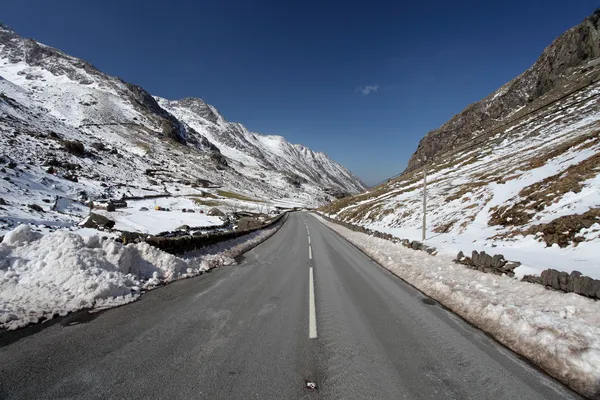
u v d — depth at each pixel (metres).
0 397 2.43
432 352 3.78
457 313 5.53
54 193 29.09
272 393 2.73
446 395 2.83
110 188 45.22
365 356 3.61
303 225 35.94
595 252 7.36
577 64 64.06
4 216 12.77
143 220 25.31
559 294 5.23
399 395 2.80
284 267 9.90
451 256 10.11
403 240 14.66
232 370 3.12
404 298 6.50
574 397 2.90
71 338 3.62
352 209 47.50
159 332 3.99
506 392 2.92
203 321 4.53
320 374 3.13
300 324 4.64
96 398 2.51
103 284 5.28
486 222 14.44
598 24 62.47
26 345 3.36
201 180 94.19
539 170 16.66
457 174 38.00
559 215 10.48
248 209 66.25
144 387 2.71
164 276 7.11
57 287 4.97
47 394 2.52
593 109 39.47
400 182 57.88
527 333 4.12
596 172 11.73
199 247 10.40
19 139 50.31
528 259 7.86
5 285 4.70
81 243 6.12
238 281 7.47
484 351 3.87
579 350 3.46
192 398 2.59
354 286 7.52
